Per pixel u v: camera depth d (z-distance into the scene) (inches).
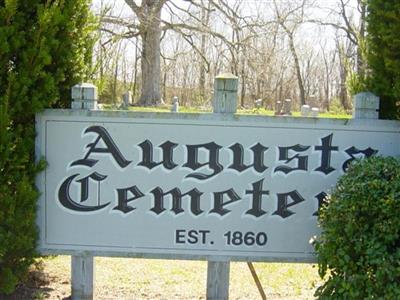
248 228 135.3
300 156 134.0
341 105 1063.0
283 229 135.3
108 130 134.0
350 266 110.0
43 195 134.7
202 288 160.2
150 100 733.3
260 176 134.3
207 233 135.7
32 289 148.7
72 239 136.3
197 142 133.8
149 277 170.2
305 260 135.3
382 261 105.7
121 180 135.1
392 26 123.3
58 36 125.3
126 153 134.5
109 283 161.6
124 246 136.5
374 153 133.5
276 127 133.4
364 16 134.3
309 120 133.1
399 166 116.1
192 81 1054.4
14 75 115.6
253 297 152.5
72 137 134.0
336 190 118.7
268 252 135.8
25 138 126.6
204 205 135.1
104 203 135.7
